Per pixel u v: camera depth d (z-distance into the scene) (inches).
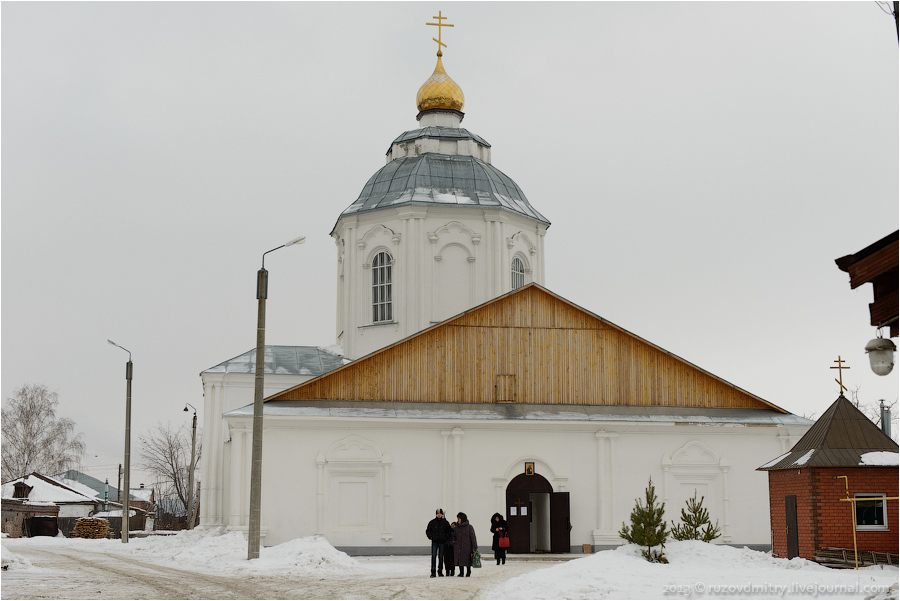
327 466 1347.2
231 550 1185.4
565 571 824.3
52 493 2886.3
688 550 994.7
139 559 1191.6
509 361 1439.5
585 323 1466.5
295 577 929.5
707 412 1449.3
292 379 1691.7
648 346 1471.5
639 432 1422.2
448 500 1364.4
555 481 1392.7
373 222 1733.5
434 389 1414.9
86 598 717.9
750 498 1424.7
